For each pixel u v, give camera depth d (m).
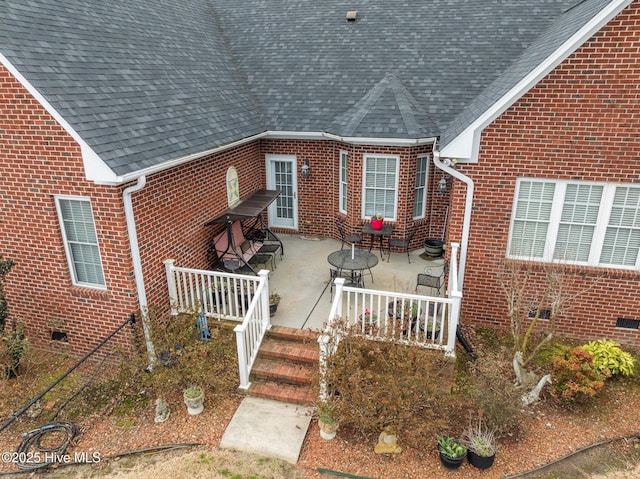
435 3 14.87
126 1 11.90
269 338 8.85
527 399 7.51
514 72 9.99
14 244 8.60
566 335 9.49
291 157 13.71
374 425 6.73
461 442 6.56
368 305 9.77
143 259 8.34
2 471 6.71
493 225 9.09
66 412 7.82
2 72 7.14
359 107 12.44
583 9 10.37
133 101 8.72
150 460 6.77
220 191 11.27
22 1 8.18
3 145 7.75
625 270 8.79
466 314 9.91
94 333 8.89
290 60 14.47
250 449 6.87
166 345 7.70
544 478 6.34
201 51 13.47
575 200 8.63
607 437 7.02
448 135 9.78
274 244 12.42
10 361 8.32
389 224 12.94
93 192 7.67
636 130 7.86
